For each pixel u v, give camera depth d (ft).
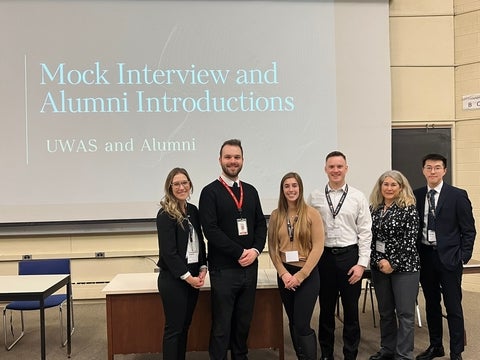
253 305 8.55
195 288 8.40
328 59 14.55
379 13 14.69
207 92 14.20
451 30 15.39
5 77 13.57
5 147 13.58
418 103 15.40
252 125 14.35
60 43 13.71
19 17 13.60
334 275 8.94
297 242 8.52
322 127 14.56
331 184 9.14
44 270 11.72
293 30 14.44
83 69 13.79
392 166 15.42
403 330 8.90
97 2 13.79
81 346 10.90
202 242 8.60
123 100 13.91
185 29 14.11
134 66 13.94
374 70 14.67
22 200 13.65
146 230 14.23
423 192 9.78
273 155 14.43
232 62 14.28
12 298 9.02
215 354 8.22
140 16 13.94
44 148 13.69
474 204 15.24
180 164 14.12
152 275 10.61
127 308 9.08
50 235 14.02
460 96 15.38
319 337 9.35
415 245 8.96
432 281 9.64
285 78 14.46
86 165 13.82
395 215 8.99
